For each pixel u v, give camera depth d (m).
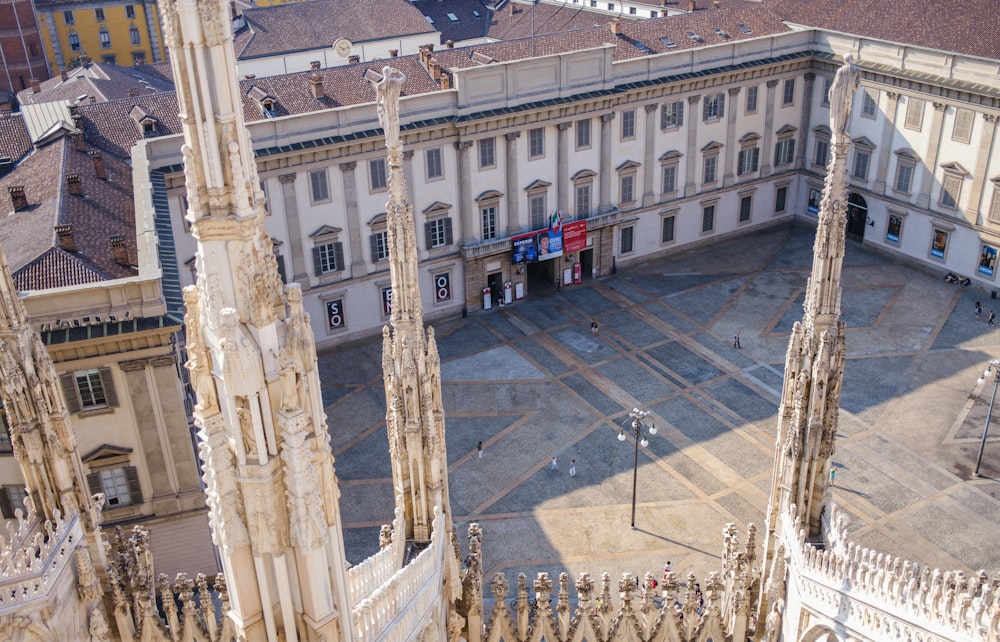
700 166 89.94
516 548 52.31
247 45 96.69
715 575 30.19
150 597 26.19
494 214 79.56
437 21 115.69
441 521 25.89
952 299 79.94
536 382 69.56
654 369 70.81
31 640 23.09
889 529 52.59
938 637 21.83
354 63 80.56
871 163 88.56
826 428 27.72
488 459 60.50
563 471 59.00
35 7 124.25
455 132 75.00
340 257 74.31
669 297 82.81
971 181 79.56
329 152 70.56
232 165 13.01
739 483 57.31
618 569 50.44
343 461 60.88
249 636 15.52
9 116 67.62
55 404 24.17
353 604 20.62
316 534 14.92
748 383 68.44
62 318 43.00
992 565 49.66
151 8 138.50
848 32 88.12
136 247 49.69
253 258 13.62
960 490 55.78
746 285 84.62
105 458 45.84
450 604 27.08
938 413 63.50
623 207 86.69
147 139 63.81
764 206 96.50
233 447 14.23
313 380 14.57
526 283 83.44
